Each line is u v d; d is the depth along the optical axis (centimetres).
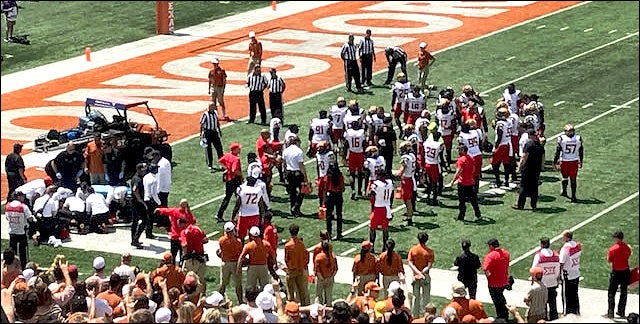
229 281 2683
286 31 5194
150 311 2089
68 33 5100
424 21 5372
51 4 5559
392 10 5591
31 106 4191
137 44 4975
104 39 5034
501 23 5319
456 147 3694
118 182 3272
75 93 4341
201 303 2197
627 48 4891
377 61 4747
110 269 2870
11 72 4597
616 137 3831
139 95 4306
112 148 3269
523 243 3017
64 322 2169
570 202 3291
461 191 3133
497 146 3350
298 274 2584
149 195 2984
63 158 3219
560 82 4431
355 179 3422
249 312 2147
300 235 3077
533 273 2389
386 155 3291
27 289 2109
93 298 2205
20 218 2827
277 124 3359
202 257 2648
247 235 2861
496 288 2498
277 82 3912
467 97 3566
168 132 3906
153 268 2875
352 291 2498
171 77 4538
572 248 2541
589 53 4822
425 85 4272
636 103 4184
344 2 5744
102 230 3077
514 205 3250
